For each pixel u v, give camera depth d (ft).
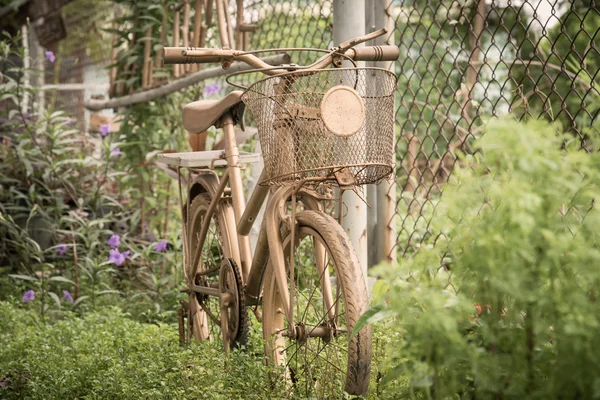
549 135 7.22
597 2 31.99
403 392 8.84
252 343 12.99
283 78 10.19
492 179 7.32
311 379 10.94
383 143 10.07
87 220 21.77
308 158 9.91
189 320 14.39
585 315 6.60
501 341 7.45
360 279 9.81
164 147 25.31
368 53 10.91
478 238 7.01
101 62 40.42
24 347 15.37
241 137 20.15
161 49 24.32
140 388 11.69
